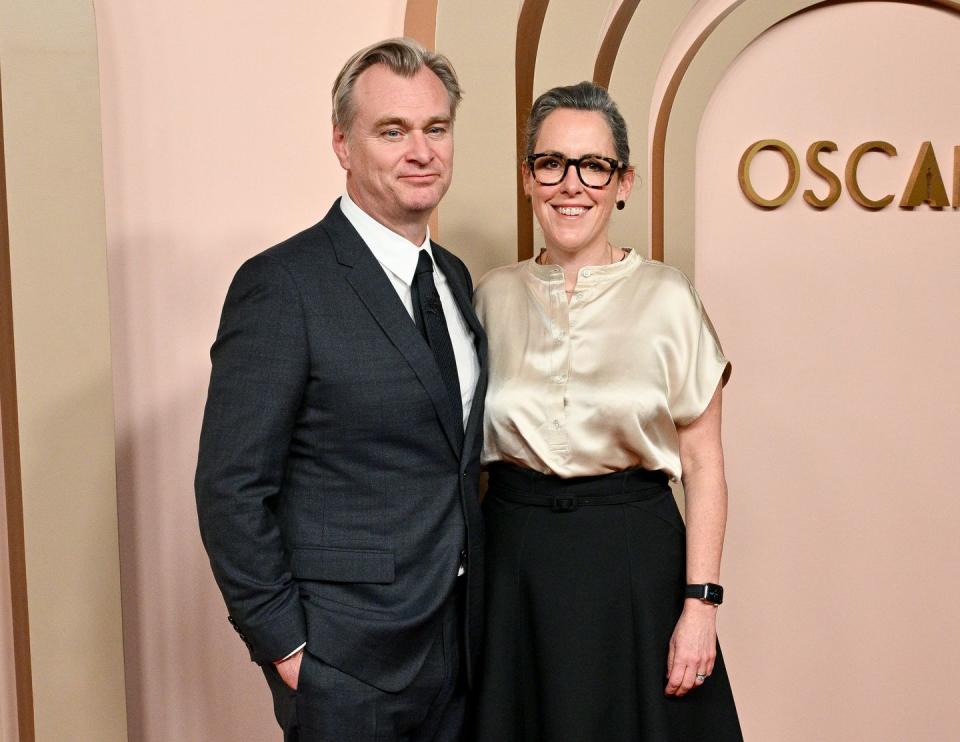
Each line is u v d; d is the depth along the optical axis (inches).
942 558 134.5
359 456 78.5
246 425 74.0
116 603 96.7
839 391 129.5
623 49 115.0
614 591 84.9
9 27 89.7
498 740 85.2
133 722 107.0
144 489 105.0
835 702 133.3
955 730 134.7
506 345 90.2
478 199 108.5
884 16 125.8
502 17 107.1
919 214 129.6
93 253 93.2
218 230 105.3
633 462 87.5
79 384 93.8
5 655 97.9
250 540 73.9
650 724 84.2
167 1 101.9
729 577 129.1
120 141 101.6
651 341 86.6
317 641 76.3
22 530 94.0
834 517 131.0
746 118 123.5
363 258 80.1
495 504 89.8
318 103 107.8
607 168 86.7
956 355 132.2
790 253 126.4
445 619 82.8
